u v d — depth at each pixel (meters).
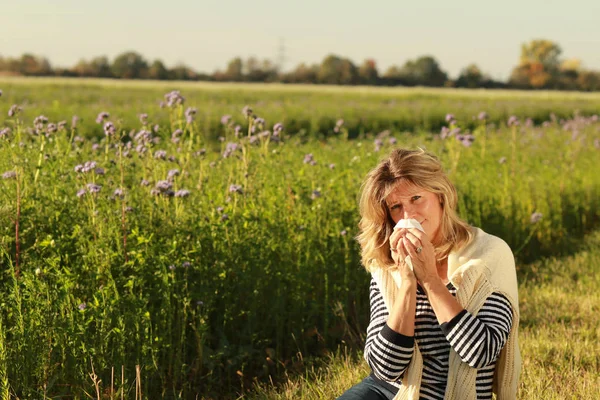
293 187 6.97
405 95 58.47
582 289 7.71
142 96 42.88
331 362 5.54
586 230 10.94
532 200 10.23
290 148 9.16
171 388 5.12
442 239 3.19
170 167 7.34
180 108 7.26
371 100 50.00
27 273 4.65
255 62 116.50
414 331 3.08
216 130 21.45
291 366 5.80
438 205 3.16
